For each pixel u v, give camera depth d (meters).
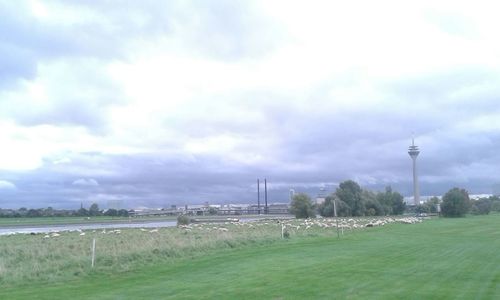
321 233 52.03
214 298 16.25
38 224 108.56
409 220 90.69
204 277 21.22
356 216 121.62
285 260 27.30
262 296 16.48
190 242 34.69
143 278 21.34
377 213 131.62
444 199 131.88
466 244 39.00
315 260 27.30
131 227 77.94
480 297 16.09
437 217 127.62
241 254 30.52
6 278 20.86
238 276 21.25
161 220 133.12
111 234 51.34
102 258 25.89
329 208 118.94
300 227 62.69
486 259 27.98
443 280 19.91
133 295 17.23
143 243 34.62
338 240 42.69
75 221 127.12
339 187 124.75
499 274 21.72
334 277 20.72
